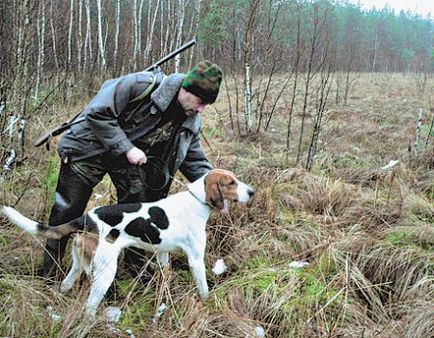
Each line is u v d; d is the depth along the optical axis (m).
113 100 3.14
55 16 11.93
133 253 3.64
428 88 15.27
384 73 23.09
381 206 4.93
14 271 3.57
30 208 4.50
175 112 3.25
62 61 11.45
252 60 7.95
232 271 3.95
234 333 3.09
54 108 7.99
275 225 4.47
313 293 3.49
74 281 3.29
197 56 13.75
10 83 6.09
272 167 5.93
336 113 9.80
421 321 3.20
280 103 10.36
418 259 3.86
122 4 19.41
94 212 3.19
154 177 3.46
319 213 5.05
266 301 3.39
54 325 2.89
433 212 4.85
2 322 2.82
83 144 3.27
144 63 12.82
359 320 3.33
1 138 5.68
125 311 3.23
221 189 3.27
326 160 6.42
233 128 7.84
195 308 3.18
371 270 3.93
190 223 3.31
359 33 26.89
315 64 9.63
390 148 7.32
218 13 10.94
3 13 6.31
